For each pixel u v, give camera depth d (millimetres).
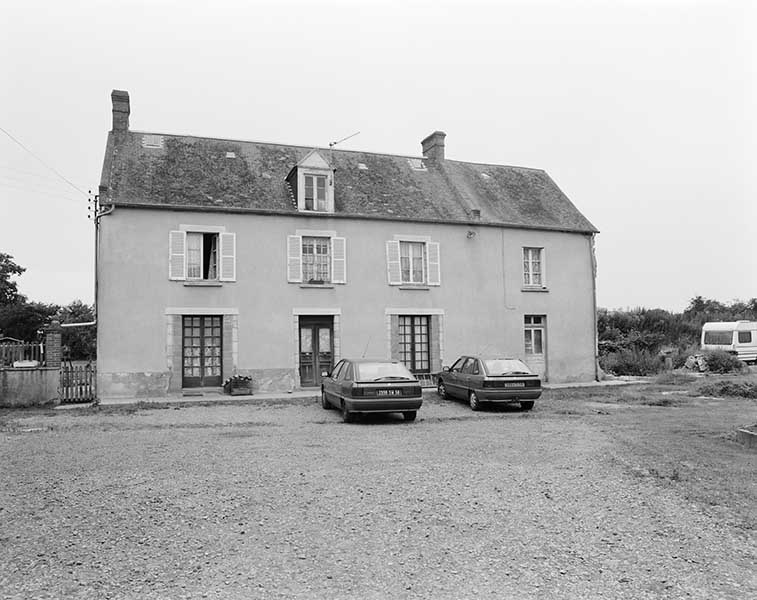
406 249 21359
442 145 25156
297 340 19453
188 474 7609
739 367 27297
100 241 17688
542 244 23078
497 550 4973
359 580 4383
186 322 18625
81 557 4832
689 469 7750
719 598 4094
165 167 19797
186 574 4488
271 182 20719
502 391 14398
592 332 23594
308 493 6672
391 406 12375
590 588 4250
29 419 13664
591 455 8812
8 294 47219
